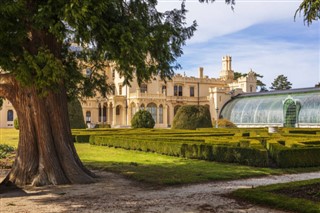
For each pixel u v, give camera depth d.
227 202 8.19
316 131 27.89
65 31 8.49
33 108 10.81
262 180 11.34
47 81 8.57
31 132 10.96
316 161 14.35
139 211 7.44
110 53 9.23
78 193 9.44
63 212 7.43
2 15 8.05
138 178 11.41
